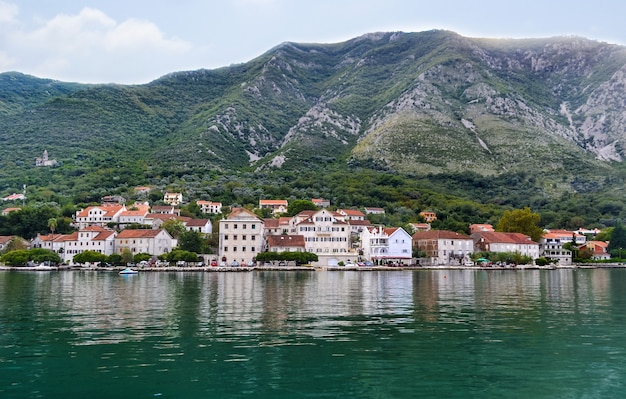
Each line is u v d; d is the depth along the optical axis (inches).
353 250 7253.9
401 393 1114.7
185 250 6697.8
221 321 1895.9
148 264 6550.2
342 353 1413.6
